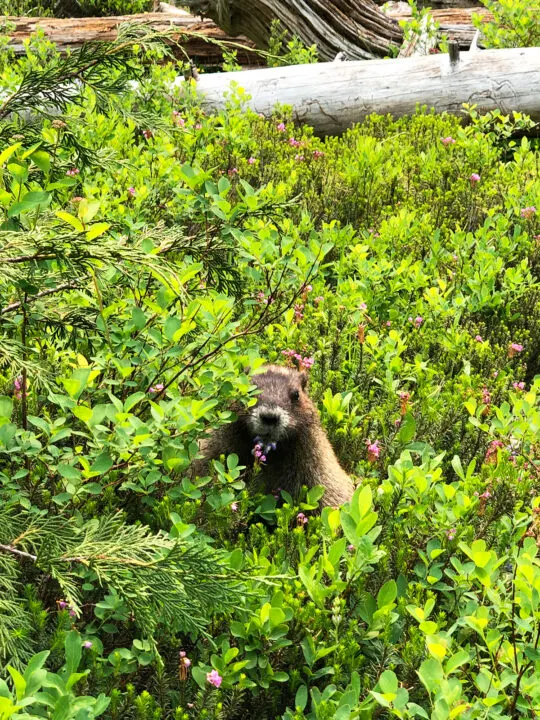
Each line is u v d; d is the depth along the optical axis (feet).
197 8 13.01
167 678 3.42
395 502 4.29
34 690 2.68
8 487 3.54
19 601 3.47
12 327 4.03
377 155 9.01
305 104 11.09
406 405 5.27
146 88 9.48
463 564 3.93
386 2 15.31
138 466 3.80
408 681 3.56
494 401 6.05
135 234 4.52
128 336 4.03
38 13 15.20
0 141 3.97
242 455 5.01
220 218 4.63
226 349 4.28
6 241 3.24
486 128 10.92
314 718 3.34
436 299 6.77
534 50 11.36
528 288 7.36
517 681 3.34
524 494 4.85
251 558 3.92
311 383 5.72
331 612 3.69
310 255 5.04
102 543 3.26
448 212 8.95
